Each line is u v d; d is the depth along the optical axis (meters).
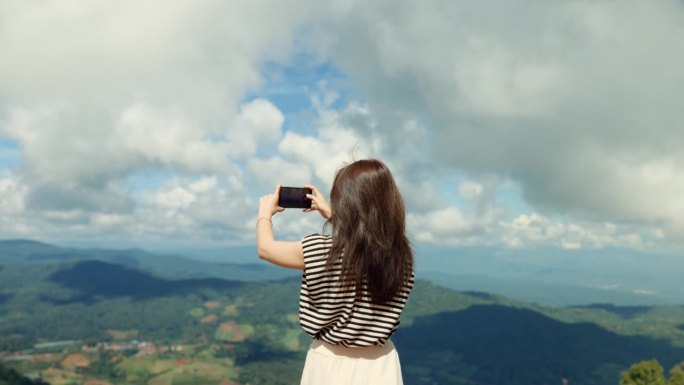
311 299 2.23
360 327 2.20
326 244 2.18
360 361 2.29
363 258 2.10
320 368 2.31
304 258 2.17
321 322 2.22
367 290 2.16
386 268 2.12
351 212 2.11
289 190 2.37
